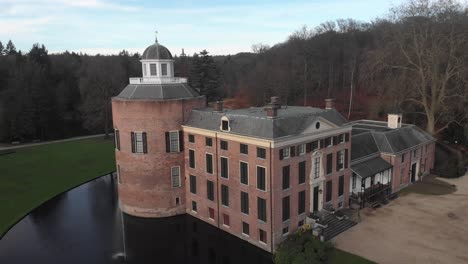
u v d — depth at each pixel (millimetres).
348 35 109125
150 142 42594
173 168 43719
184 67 133500
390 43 66062
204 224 42469
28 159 76688
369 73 71750
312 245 32156
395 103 66812
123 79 113750
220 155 38812
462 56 60656
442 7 62406
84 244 39156
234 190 37906
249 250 36969
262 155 34250
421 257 31969
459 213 41281
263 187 34688
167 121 42344
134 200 44875
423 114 71188
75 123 116500
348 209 42656
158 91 43188
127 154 43969
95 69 106500
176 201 44562
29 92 99438
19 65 114625
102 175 66062
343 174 41938
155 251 37625
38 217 46844
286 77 104000
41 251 37562
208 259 35844
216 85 112625
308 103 101625
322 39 107500
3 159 76438
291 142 34750
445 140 69438
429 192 48531
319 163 38562
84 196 55219
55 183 60844
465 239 35125
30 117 97312
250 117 36219
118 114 43688
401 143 50344
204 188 41750
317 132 37219
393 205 44062
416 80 64312
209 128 39594
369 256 32281
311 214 38281
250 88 114188
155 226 43125
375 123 59906
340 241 35219
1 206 50094
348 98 99500
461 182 52688
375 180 47062
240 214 37719
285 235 35906
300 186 36688
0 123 94625
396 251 33094
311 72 106062
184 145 43656
